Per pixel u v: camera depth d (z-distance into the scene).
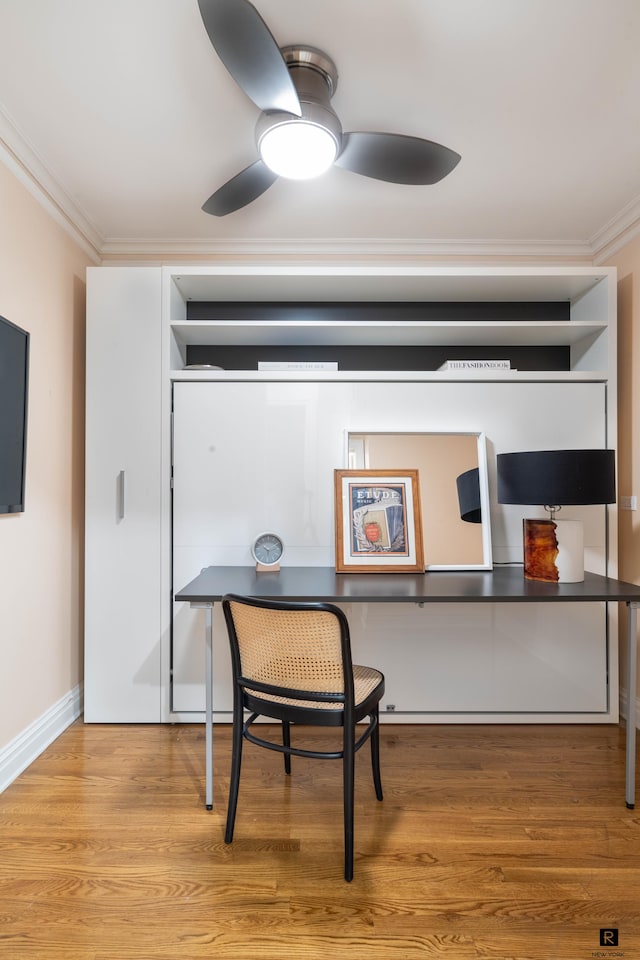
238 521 2.53
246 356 2.95
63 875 1.54
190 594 1.89
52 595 2.37
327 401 2.56
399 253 2.98
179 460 2.52
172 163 2.27
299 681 1.61
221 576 2.28
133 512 2.50
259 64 1.42
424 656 2.55
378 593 1.93
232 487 2.53
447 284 2.69
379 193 2.48
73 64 1.72
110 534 2.49
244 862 1.59
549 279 2.63
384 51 1.67
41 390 2.29
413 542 2.43
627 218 2.64
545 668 2.56
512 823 1.79
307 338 2.80
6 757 2.00
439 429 2.58
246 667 1.70
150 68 1.73
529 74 1.77
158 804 1.89
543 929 1.36
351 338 2.80
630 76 1.78
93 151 2.18
